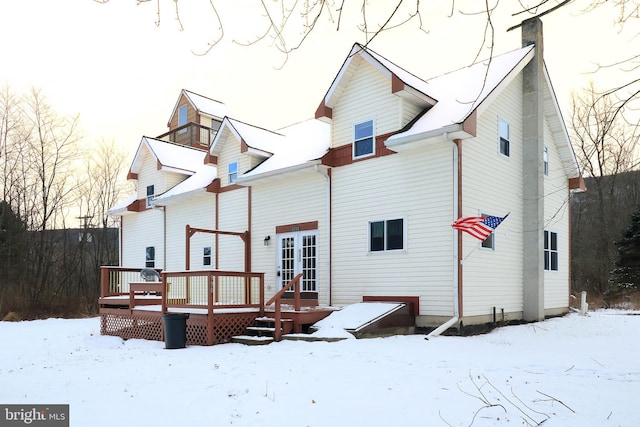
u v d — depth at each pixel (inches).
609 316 677.3
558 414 204.5
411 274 499.2
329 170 583.8
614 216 1079.0
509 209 567.2
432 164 493.4
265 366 315.9
